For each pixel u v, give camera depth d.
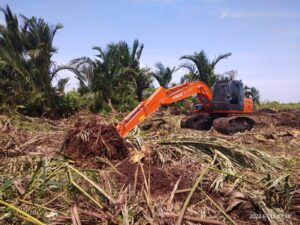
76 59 17.73
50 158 6.78
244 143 10.45
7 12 16.84
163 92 9.89
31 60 16.86
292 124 14.54
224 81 13.21
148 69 23.12
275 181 5.23
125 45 23.14
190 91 12.05
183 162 6.98
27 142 8.48
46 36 17.03
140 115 8.94
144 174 5.86
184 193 5.49
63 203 4.94
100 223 4.30
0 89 16.31
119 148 7.31
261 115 15.72
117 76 19.86
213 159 6.99
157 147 7.70
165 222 4.33
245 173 6.73
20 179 5.43
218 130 12.30
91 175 6.10
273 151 9.56
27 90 16.88
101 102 18.67
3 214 4.37
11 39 16.78
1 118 12.96
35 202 4.90
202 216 4.81
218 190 5.68
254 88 30.75
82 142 7.25
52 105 17.05
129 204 4.80
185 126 13.59
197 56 22.86
